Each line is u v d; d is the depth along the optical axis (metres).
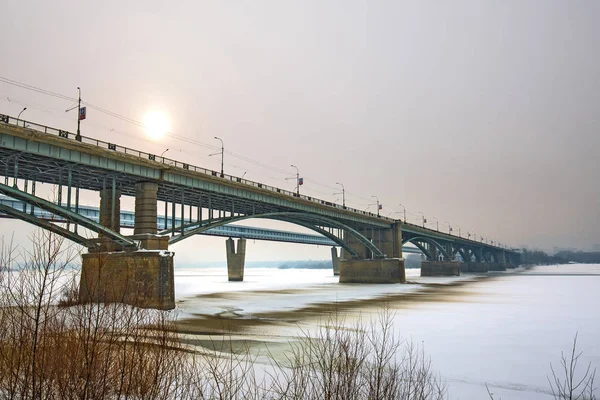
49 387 6.90
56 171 40.41
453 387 15.33
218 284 95.19
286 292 67.44
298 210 71.00
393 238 99.06
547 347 22.75
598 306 43.78
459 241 156.38
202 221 50.06
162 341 8.48
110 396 7.49
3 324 7.21
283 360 18.09
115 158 39.62
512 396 14.58
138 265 38.59
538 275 143.50
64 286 7.71
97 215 85.06
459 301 51.41
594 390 15.40
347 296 60.12
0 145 31.95
